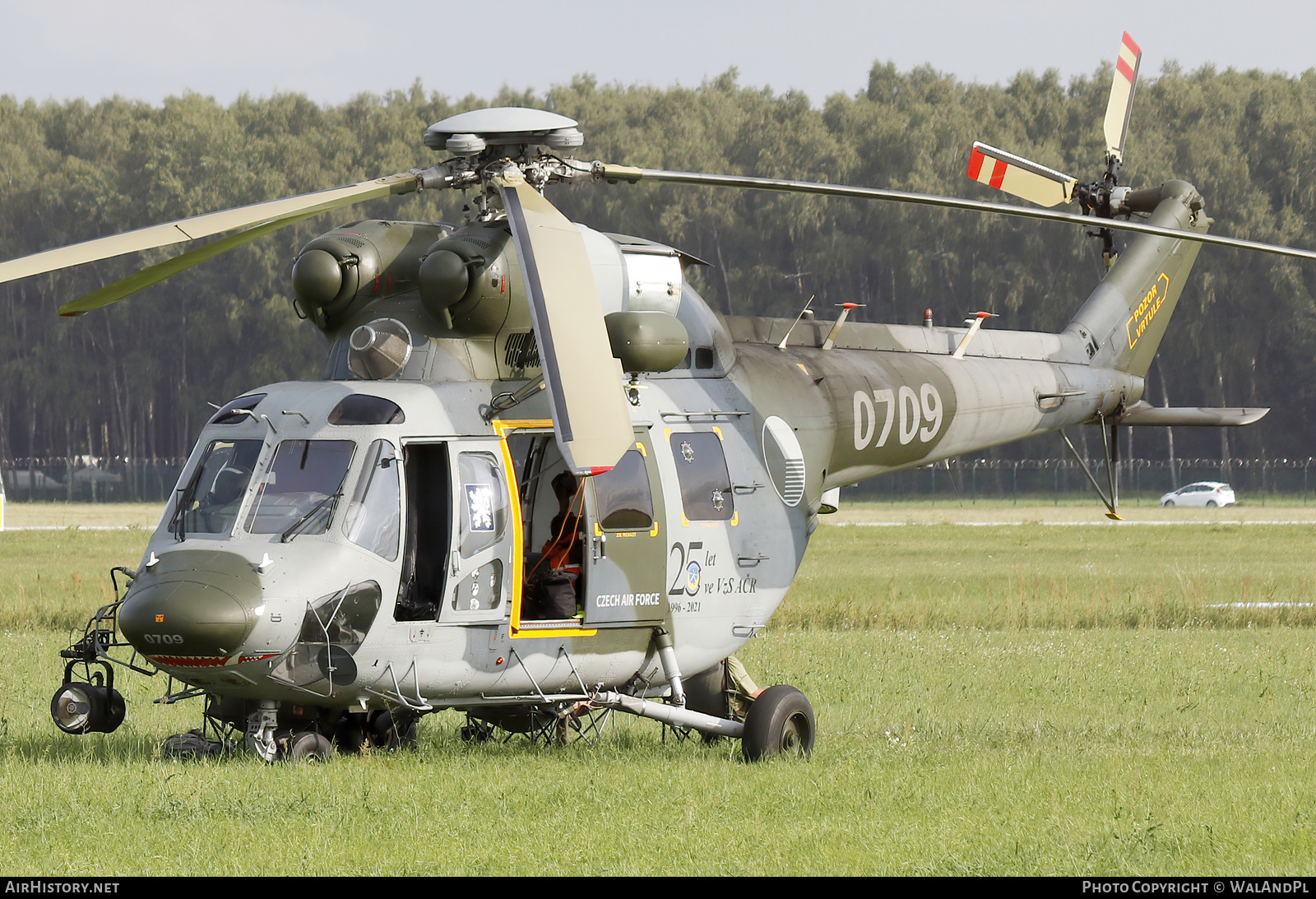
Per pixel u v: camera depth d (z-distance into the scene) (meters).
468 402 35.28
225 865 24.67
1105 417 56.16
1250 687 53.53
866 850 26.28
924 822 28.61
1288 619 79.00
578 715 37.03
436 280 34.97
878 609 79.25
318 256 36.09
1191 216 58.09
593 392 29.25
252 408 34.78
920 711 47.91
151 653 31.66
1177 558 129.75
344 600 32.44
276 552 32.25
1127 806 29.86
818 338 46.06
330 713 35.66
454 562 33.88
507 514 34.91
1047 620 79.00
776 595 40.81
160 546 33.41
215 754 34.94
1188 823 28.44
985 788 31.89
